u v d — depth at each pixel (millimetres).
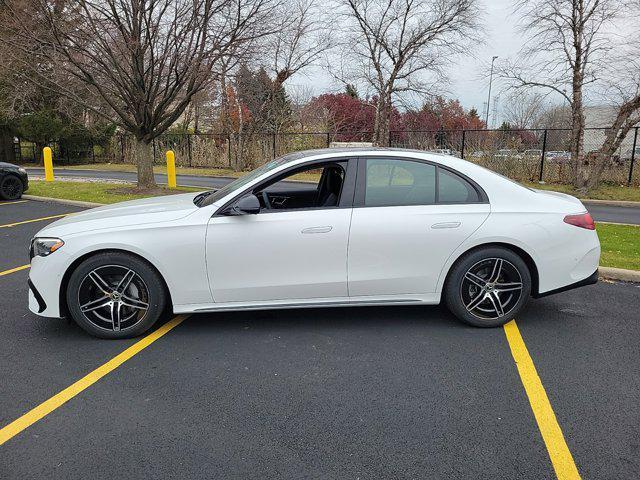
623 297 5168
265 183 4094
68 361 3701
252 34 11828
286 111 27172
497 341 4062
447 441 2742
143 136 13734
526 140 19203
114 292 4004
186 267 3977
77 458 2604
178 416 2988
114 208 4516
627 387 3328
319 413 3020
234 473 2486
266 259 4008
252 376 3484
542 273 4219
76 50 11750
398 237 4051
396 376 3479
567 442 2730
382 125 20719
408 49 19344
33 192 13656
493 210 4141
